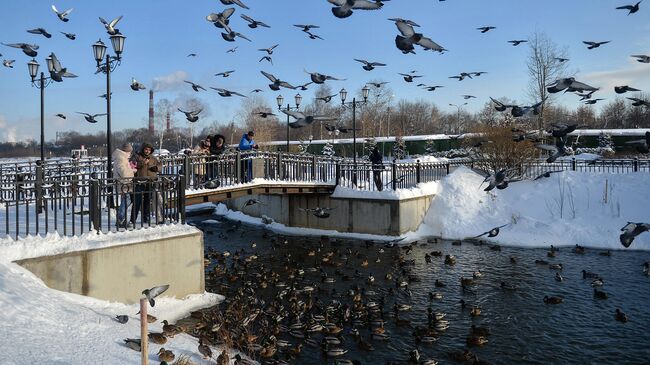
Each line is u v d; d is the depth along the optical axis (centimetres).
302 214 2588
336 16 602
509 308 1320
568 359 1012
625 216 2242
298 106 2625
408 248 2058
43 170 1811
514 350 1053
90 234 1106
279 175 2206
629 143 900
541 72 4191
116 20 1445
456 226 2408
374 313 1236
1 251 966
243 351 985
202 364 850
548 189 2495
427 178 2697
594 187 2444
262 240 2344
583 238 2159
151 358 820
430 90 1073
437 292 1461
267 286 1487
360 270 1730
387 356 1009
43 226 1218
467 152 3469
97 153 7619
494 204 2488
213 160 1884
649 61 859
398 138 5272
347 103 3653
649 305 1333
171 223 1276
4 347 705
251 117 7369
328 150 5150
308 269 1720
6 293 855
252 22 877
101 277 1076
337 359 980
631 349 1055
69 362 720
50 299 942
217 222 2906
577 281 1579
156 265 1184
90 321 919
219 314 1170
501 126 2923
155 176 1280
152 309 1144
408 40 645
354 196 2428
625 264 1802
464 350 1029
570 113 6153
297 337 1086
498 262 1856
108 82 1580
